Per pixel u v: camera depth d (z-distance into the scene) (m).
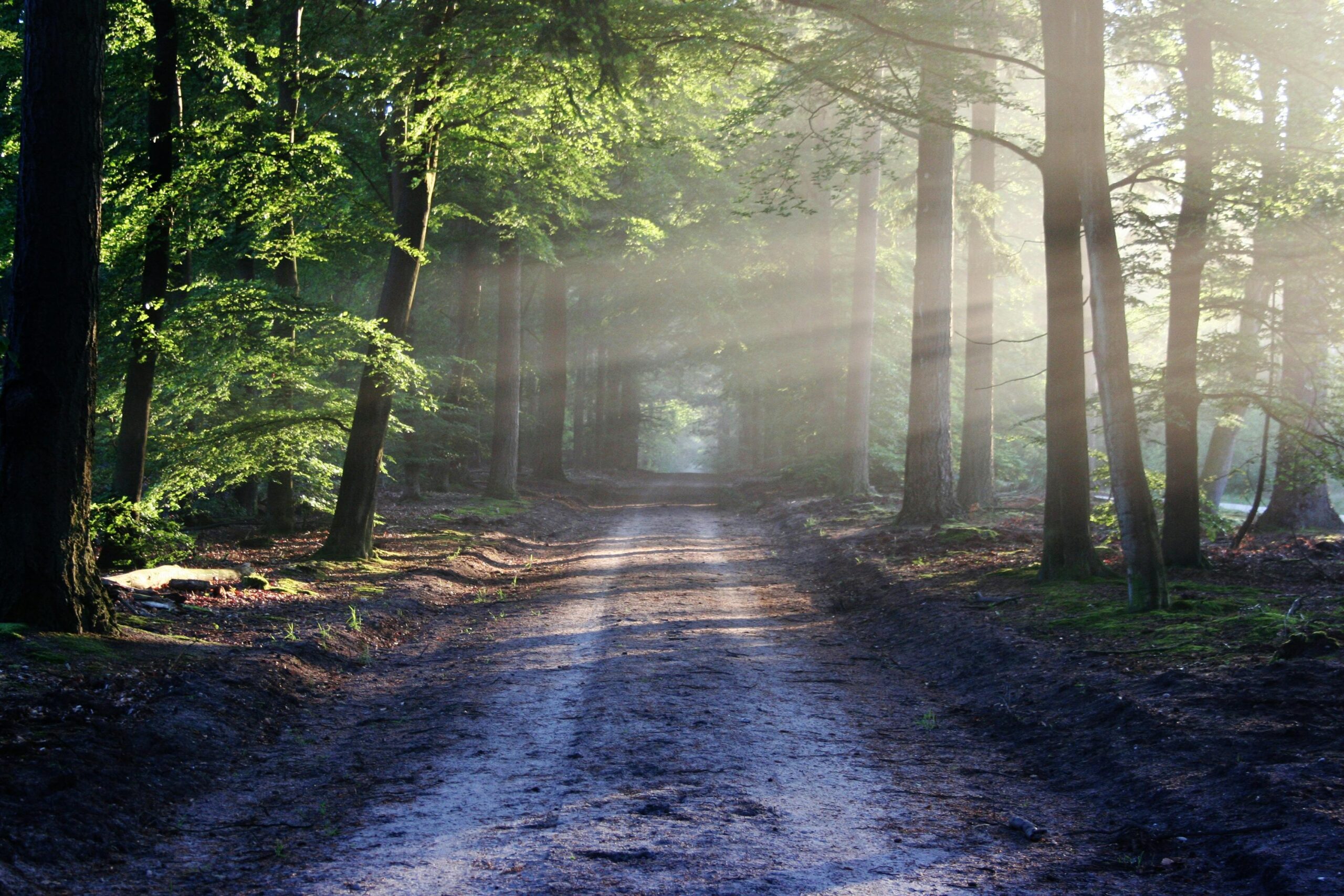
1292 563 13.18
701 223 29.88
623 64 12.62
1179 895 4.37
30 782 5.12
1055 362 12.95
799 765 6.42
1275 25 12.86
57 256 8.20
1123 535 10.46
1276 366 13.53
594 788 5.87
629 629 11.24
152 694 7.02
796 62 12.48
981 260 22.08
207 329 13.02
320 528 19.12
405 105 14.34
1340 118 13.07
